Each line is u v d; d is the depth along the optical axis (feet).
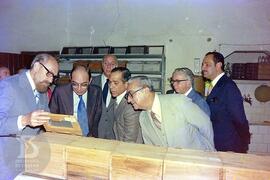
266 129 11.36
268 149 11.38
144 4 13.23
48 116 3.40
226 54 12.37
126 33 13.61
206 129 4.76
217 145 6.95
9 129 4.04
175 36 12.96
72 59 13.64
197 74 12.74
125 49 12.96
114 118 6.63
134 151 2.81
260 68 11.05
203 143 4.91
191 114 4.65
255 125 11.44
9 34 15.69
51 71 4.83
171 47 13.03
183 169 2.55
